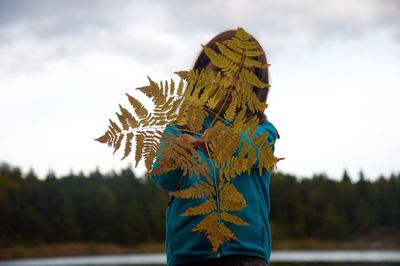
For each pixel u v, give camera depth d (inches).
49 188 4087.1
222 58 89.3
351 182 4330.7
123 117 89.2
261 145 92.0
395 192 4286.4
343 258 2332.7
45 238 3986.2
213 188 92.5
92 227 4087.1
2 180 4037.9
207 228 91.0
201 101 90.7
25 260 3553.2
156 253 4065.0
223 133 91.7
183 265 112.5
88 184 4311.0
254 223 111.6
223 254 109.6
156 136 90.0
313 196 4212.6
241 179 111.7
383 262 1804.9
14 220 3944.4
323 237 4099.4
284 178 4136.3
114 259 3171.8
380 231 4217.5
